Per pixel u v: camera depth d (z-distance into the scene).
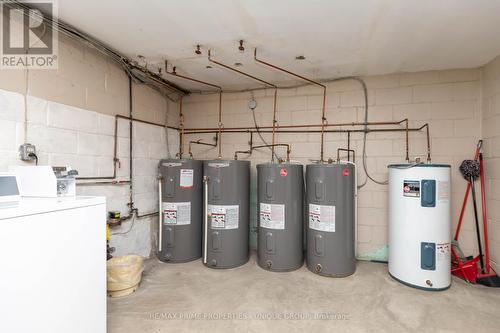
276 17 1.80
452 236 2.64
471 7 1.64
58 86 1.95
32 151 1.74
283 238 2.56
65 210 1.20
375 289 2.21
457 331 1.66
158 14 1.78
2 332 0.96
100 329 1.39
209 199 2.67
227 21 1.86
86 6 1.68
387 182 2.84
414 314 1.84
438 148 2.72
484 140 2.54
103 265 1.41
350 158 2.98
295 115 3.18
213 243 2.64
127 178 2.64
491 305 1.96
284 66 2.70
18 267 1.01
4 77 1.63
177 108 3.53
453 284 2.29
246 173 2.79
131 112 2.71
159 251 2.81
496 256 2.36
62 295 1.18
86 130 2.19
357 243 2.94
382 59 2.50
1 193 1.03
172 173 2.75
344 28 1.94
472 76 2.63
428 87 2.76
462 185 2.63
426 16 1.76
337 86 3.03
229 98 3.42
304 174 3.09
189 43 2.21
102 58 2.36
